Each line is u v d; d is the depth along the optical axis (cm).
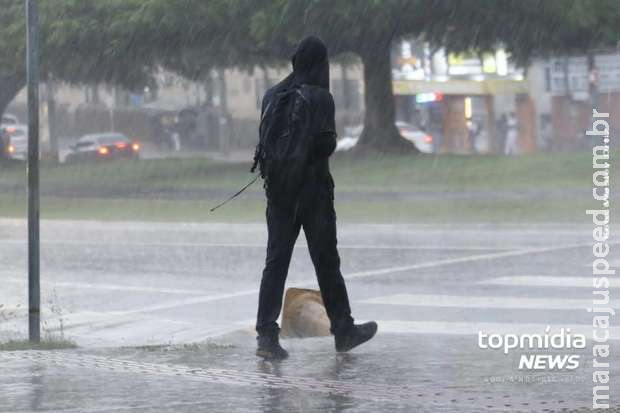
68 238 3516
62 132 10269
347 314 1270
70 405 991
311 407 977
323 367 1205
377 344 1420
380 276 2384
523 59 6481
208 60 6581
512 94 9550
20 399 1020
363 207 4244
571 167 5228
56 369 1195
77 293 2289
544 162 5456
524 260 2617
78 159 8306
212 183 5575
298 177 1219
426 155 6272
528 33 6022
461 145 10000
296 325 1516
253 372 1170
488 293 2080
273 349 1247
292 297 1529
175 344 1524
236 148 10038
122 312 2025
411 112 10219
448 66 10131
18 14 6356
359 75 10688
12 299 2223
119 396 1033
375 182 5228
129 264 2761
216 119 10106
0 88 7581
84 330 1827
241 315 1959
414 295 2086
